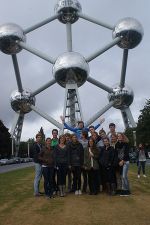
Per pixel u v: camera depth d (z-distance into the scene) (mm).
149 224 8469
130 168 37719
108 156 14344
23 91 72250
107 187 15047
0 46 62594
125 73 67312
